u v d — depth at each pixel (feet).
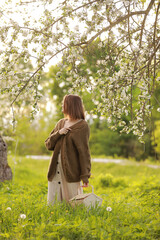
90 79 12.59
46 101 12.23
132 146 72.08
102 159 57.82
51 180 12.36
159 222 10.90
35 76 12.03
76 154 12.21
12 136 29.58
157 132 47.80
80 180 12.38
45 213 11.44
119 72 12.32
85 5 11.88
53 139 12.28
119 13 12.07
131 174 38.60
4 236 9.55
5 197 15.88
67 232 9.76
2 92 11.77
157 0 12.72
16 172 30.99
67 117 12.70
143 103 12.96
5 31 11.77
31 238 9.32
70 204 12.05
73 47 11.13
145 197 17.03
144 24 12.89
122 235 9.70
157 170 39.99
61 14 11.78
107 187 25.27
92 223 10.19
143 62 12.62
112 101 12.64
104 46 12.69
